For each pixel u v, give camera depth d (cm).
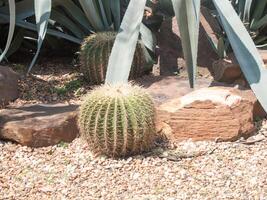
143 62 590
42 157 458
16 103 543
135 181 421
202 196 399
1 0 636
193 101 475
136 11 536
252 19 632
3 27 671
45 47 716
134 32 528
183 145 471
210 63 612
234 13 529
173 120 475
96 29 627
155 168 438
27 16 624
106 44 573
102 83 583
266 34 661
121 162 445
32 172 436
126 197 399
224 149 467
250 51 514
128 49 521
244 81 572
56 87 583
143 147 453
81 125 451
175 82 567
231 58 592
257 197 398
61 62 675
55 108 516
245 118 489
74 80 597
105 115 434
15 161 452
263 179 423
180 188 411
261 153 464
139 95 444
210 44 620
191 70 494
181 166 442
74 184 418
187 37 491
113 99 435
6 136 476
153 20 657
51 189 412
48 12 536
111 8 625
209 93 488
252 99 519
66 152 465
